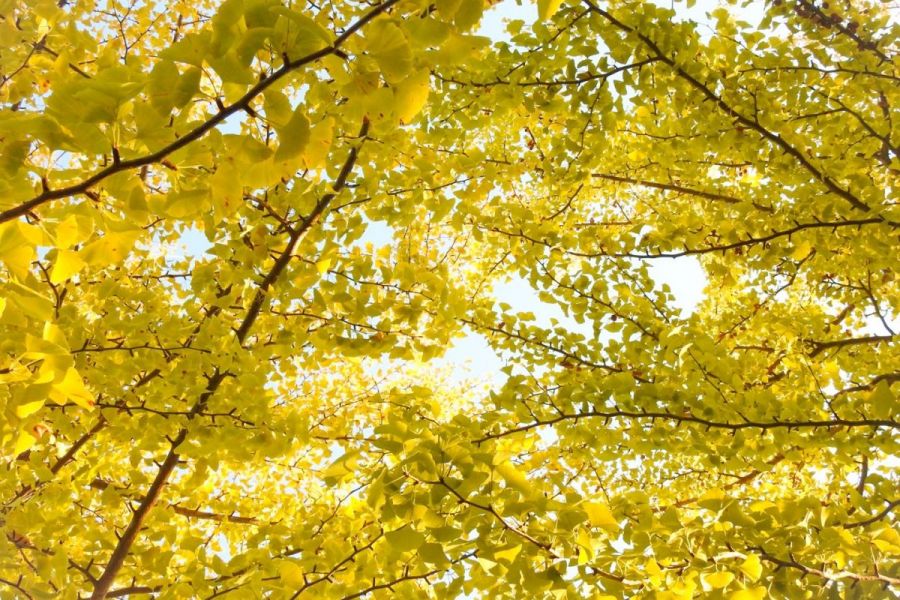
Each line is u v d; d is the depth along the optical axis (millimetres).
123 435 2246
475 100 2439
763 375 2791
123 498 2371
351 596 1854
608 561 1549
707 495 1691
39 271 2207
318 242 2305
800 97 2492
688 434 2211
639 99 2496
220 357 2057
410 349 2307
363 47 908
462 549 1553
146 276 2818
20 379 1198
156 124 920
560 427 2213
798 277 3385
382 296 2242
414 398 2031
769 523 1702
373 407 3135
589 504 1389
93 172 1285
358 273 2193
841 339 3154
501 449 2262
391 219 2326
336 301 2152
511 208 2580
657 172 3184
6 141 1035
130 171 1049
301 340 2250
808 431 2068
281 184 2256
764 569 1628
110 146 962
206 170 1294
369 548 1856
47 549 2055
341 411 2994
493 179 2557
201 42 831
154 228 2652
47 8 1429
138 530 2283
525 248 2619
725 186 3398
